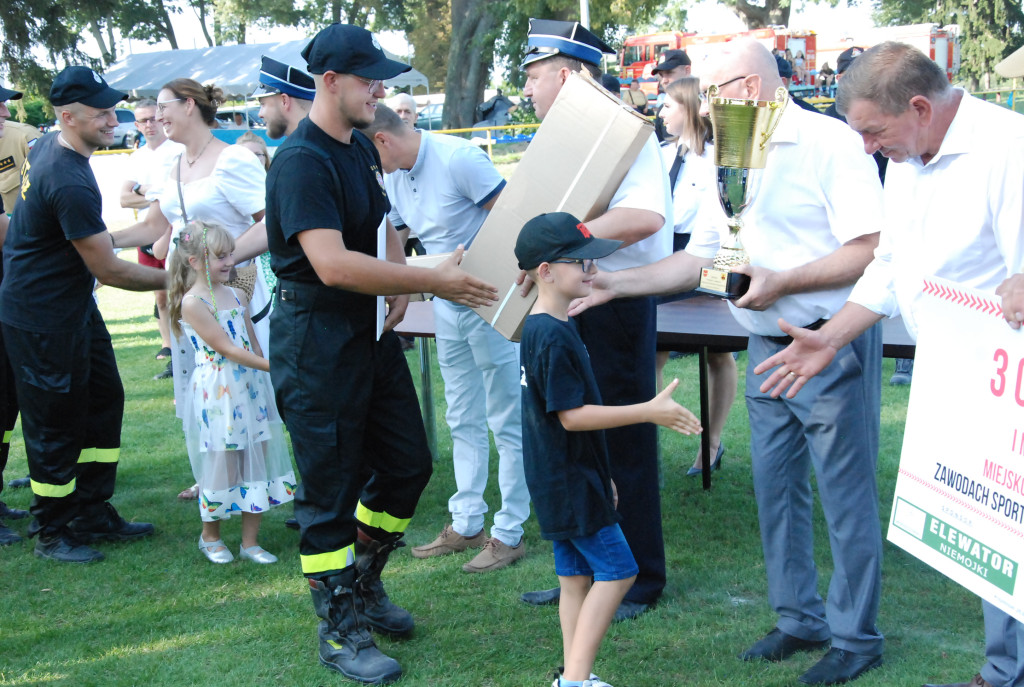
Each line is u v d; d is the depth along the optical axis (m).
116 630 3.44
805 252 2.76
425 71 46.94
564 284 2.55
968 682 2.76
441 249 3.91
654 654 3.07
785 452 2.93
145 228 4.75
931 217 2.42
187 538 4.39
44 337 3.96
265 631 3.38
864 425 2.75
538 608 3.47
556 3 23.69
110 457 4.29
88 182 3.88
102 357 4.25
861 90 2.33
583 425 2.49
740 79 2.65
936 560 2.32
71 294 3.99
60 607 3.67
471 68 25.84
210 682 3.03
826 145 2.66
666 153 5.17
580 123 2.98
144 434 6.19
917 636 3.11
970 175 2.32
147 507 4.83
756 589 3.55
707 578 3.66
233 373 3.95
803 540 2.99
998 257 2.37
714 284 2.69
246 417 3.96
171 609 3.61
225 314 3.97
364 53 2.77
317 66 2.78
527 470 2.69
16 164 5.42
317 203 2.76
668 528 4.24
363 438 3.04
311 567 3.04
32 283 3.95
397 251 3.44
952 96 2.32
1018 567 2.09
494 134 20.52
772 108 2.52
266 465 4.07
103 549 4.28
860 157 2.66
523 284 3.01
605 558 2.63
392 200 4.01
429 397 5.33
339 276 2.75
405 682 2.97
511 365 3.80
